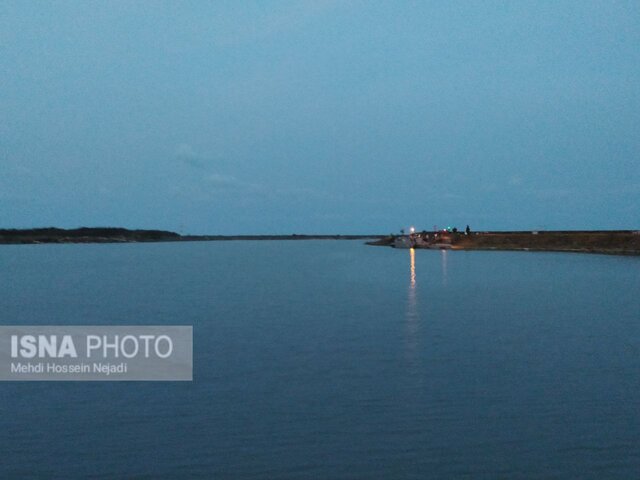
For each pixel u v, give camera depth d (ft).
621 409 55.16
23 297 158.51
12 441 49.11
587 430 49.98
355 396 60.18
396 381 65.72
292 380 66.74
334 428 51.06
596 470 42.52
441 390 61.98
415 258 369.50
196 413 55.62
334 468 43.29
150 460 45.06
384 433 49.78
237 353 81.61
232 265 328.90
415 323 107.04
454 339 90.74
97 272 268.82
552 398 58.80
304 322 109.19
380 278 215.10
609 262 295.69
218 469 43.34
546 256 366.02
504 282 191.11
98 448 47.44
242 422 52.90
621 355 78.13
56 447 47.73
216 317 116.37
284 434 49.90
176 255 502.79
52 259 416.26
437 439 48.39
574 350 81.66
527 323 106.32
